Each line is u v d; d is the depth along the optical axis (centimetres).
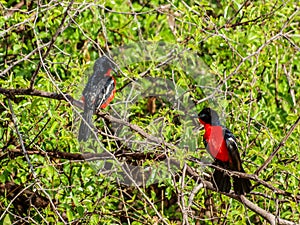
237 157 1077
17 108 1125
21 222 1224
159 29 1475
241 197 1088
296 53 1405
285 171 1150
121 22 1440
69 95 1065
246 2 1313
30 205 1078
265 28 1333
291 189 1165
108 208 1177
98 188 1134
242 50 1334
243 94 1265
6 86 1114
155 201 1187
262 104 1316
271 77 1377
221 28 1298
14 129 1109
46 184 1129
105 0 1252
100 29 1387
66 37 1377
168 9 1515
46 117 1131
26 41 1396
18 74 1327
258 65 1265
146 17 1455
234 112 1223
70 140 1120
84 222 1142
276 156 1187
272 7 1339
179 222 1309
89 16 1361
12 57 1398
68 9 913
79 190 1140
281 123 1359
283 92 1386
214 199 1217
